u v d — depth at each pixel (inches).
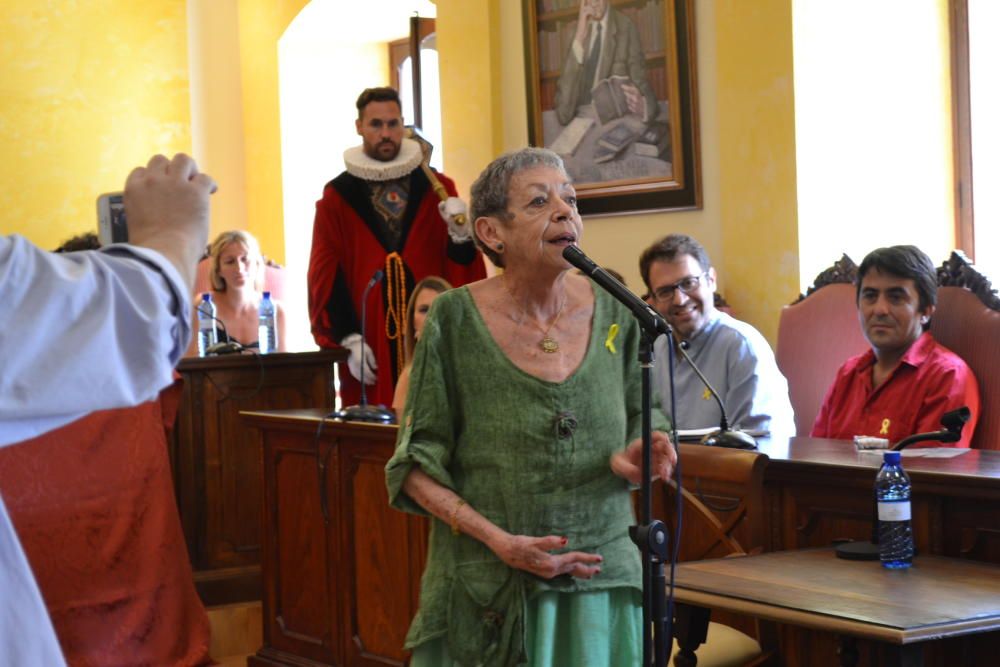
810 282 212.7
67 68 318.3
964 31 226.5
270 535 191.2
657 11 236.4
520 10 262.8
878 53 221.5
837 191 216.2
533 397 88.3
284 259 335.0
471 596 88.3
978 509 109.0
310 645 183.2
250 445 219.5
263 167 339.0
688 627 114.5
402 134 227.8
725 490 128.8
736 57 220.4
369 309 222.5
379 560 169.2
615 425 90.1
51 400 39.4
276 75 333.7
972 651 108.8
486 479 89.0
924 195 225.8
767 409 161.8
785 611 92.2
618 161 245.9
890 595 95.0
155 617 188.2
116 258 41.7
